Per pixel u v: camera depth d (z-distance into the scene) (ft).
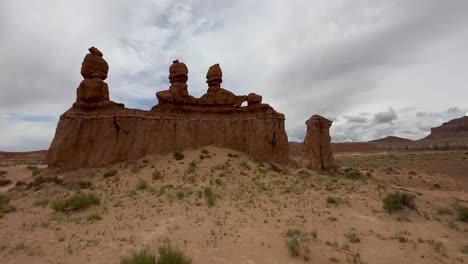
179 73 136.36
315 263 28.78
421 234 38.99
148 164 106.11
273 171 109.09
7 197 65.00
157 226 42.86
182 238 36.94
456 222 45.52
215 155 114.42
